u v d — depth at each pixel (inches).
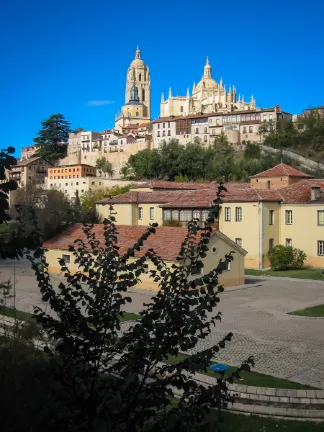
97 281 337.4
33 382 278.1
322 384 690.2
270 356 827.4
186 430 279.9
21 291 1432.1
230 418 587.2
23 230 291.1
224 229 2053.4
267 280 1674.5
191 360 302.2
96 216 2465.6
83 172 5088.6
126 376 287.7
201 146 5182.1
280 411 606.2
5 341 352.8
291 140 5098.4
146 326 303.1
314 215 1934.1
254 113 5502.0
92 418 272.1
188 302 313.0
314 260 1935.3
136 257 1467.8
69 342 305.7
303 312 1172.5
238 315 1143.0
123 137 6289.4
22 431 255.0
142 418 277.3
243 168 4335.6
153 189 2564.0
